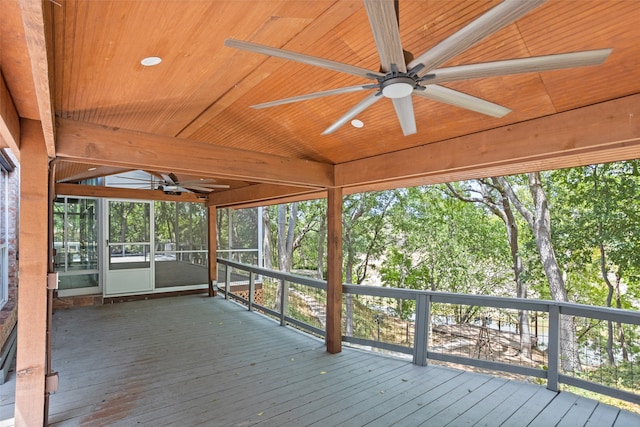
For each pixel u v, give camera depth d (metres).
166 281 8.20
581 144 2.42
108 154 2.97
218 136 3.75
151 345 4.72
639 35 1.83
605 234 8.91
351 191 4.87
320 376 3.77
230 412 3.00
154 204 8.08
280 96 2.86
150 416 2.92
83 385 3.49
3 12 1.26
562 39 1.97
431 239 13.27
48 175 2.92
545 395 3.34
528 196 12.02
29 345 2.62
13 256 4.98
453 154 3.21
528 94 2.44
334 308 4.52
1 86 1.84
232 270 9.34
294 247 18.55
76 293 7.26
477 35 1.20
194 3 1.58
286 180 4.05
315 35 2.05
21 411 2.59
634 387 3.76
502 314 10.43
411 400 3.23
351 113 1.98
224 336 5.15
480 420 2.89
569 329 8.03
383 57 1.36
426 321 4.09
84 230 7.43
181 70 2.28
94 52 1.90
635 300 9.67
